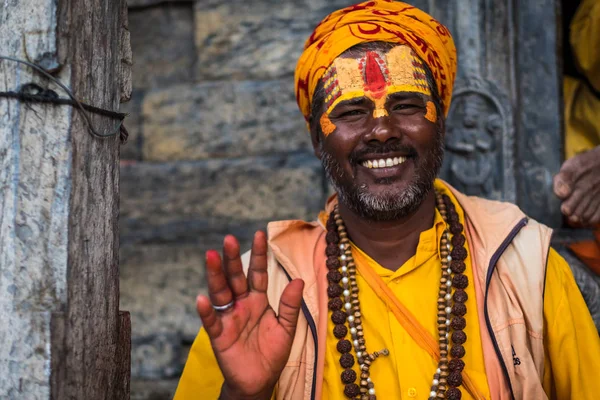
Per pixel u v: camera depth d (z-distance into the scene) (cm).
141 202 295
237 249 130
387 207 159
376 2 177
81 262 133
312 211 279
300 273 167
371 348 160
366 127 163
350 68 166
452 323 157
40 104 129
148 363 288
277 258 169
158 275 291
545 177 248
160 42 299
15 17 129
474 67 246
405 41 168
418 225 166
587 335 163
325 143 169
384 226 164
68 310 129
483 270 161
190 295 288
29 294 127
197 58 293
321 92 172
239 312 132
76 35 132
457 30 247
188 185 291
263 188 284
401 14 174
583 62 271
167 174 293
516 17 250
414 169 163
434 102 170
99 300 139
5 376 125
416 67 167
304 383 156
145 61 300
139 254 294
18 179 127
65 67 130
